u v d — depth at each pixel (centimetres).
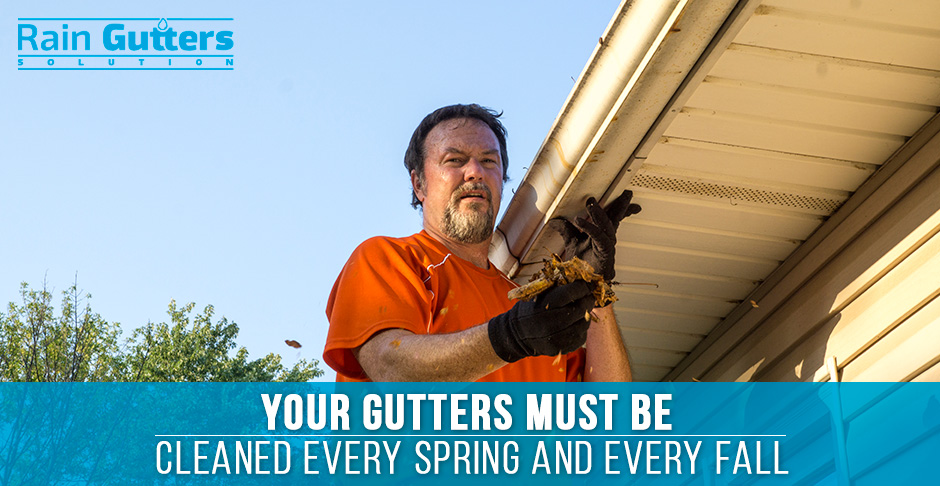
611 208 293
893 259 276
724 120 273
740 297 363
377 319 279
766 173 295
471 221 313
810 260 321
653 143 269
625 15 239
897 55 250
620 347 334
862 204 298
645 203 308
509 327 244
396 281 290
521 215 320
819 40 245
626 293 362
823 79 259
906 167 279
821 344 307
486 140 327
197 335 1703
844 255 302
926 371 256
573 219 305
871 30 242
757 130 277
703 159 289
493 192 321
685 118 272
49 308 1538
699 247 332
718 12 225
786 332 328
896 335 271
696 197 305
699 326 383
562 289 239
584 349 337
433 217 323
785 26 241
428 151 328
